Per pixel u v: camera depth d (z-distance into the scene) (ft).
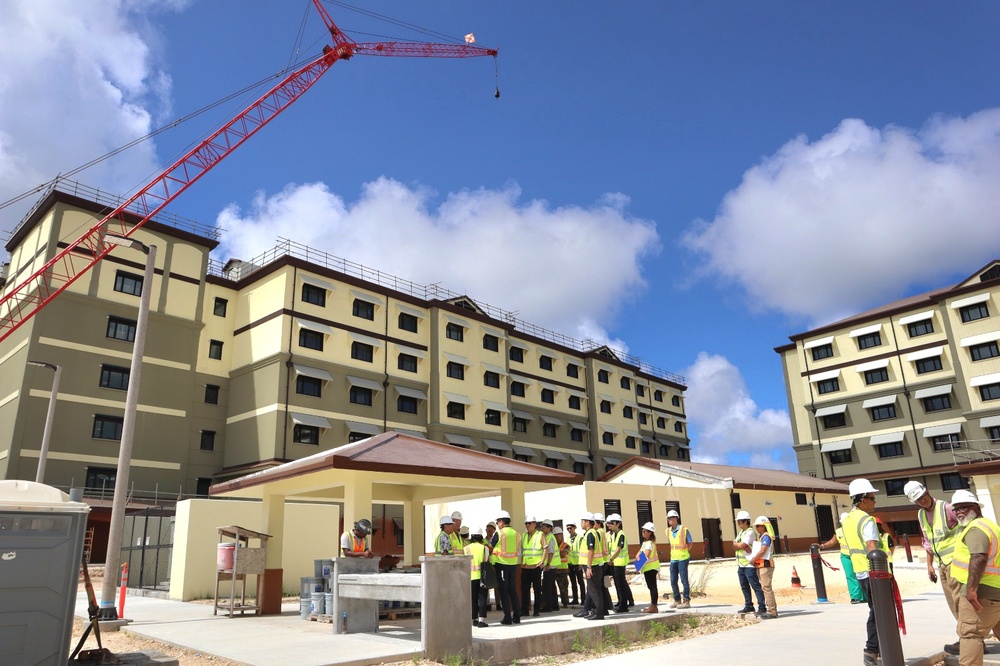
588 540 43.14
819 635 34.73
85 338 130.62
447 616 31.27
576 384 219.82
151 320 140.26
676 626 42.68
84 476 124.98
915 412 183.93
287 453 138.31
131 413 50.57
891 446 186.39
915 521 177.99
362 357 159.22
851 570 30.94
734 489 129.39
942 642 30.58
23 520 21.29
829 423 199.31
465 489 59.72
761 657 29.07
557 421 205.46
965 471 112.16
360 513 44.98
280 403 139.85
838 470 194.49
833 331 203.72
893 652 22.24
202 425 145.38
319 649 31.50
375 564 39.45
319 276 155.33
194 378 145.28
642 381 247.29
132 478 130.72
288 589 73.10
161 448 136.46
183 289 147.54
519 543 45.16
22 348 126.31
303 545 75.31
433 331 175.94
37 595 21.01
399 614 45.19
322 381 149.48
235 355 153.69
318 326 150.61
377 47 162.61
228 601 62.54
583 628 37.73
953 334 180.04
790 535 143.64
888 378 190.90
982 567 21.45
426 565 31.19
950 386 178.50
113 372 133.69
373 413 157.38
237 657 29.89
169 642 35.58
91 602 25.94
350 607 37.73
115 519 47.55
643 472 133.80
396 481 48.67
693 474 126.00
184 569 66.28
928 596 53.42
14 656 20.34
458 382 176.65
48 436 88.22
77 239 132.98
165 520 82.74
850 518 25.57
